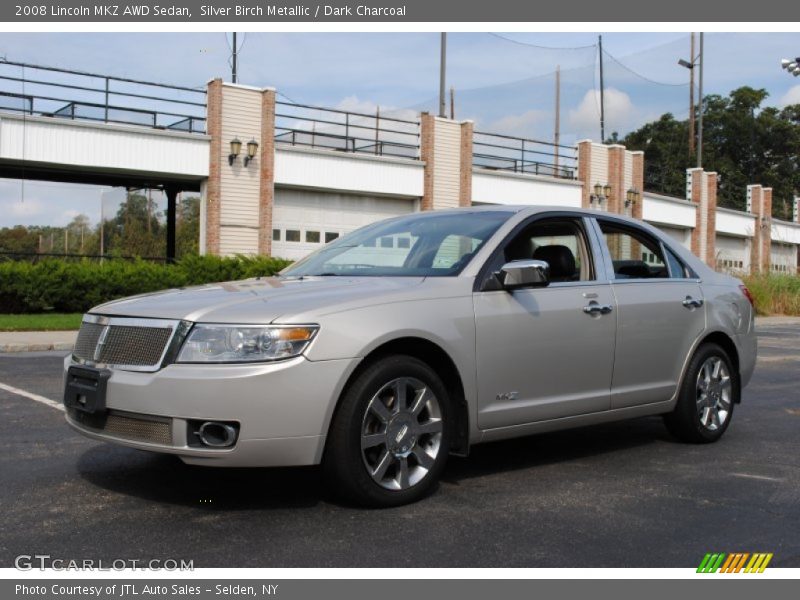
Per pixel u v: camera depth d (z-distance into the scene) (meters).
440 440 4.52
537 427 5.04
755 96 72.38
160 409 3.93
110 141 23.75
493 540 3.89
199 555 3.62
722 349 6.39
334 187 28.66
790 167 71.31
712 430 6.24
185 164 25.39
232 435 3.90
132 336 4.18
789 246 53.22
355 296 4.33
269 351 3.96
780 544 3.92
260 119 26.89
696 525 4.19
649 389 5.73
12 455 5.38
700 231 43.78
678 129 70.94
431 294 4.56
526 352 4.90
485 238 5.06
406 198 30.98
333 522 4.08
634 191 38.53
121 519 4.08
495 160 33.69
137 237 33.09
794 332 20.67
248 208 26.75
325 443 4.12
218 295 4.37
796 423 7.21
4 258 22.73
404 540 3.85
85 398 4.24
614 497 4.67
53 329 17.19
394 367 4.29
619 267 5.73
